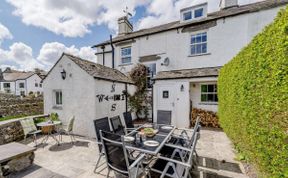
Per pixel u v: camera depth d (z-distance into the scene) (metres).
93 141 5.62
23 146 3.87
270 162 2.16
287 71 1.78
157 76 8.77
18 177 3.28
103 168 3.66
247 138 3.16
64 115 6.80
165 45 9.68
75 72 6.46
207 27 8.45
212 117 8.09
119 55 11.37
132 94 9.75
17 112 10.61
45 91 7.41
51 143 5.40
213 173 3.46
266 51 2.28
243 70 3.42
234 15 7.81
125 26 12.68
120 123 4.73
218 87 7.09
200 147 5.11
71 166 3.76
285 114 1.82
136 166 2.74
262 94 2.42
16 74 36.56
